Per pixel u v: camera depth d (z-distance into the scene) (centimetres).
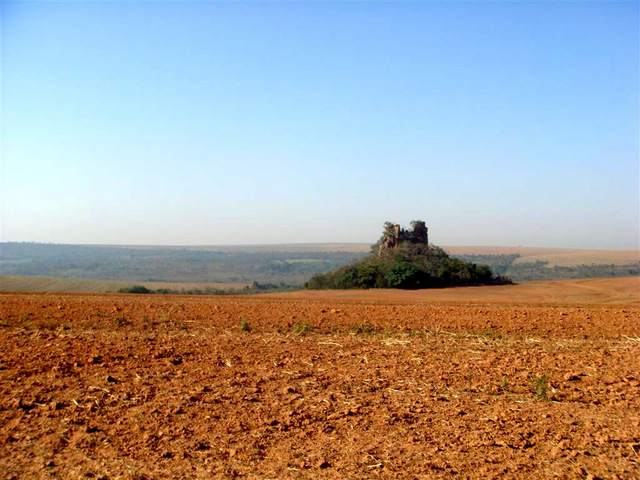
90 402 806
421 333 1481
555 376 1002
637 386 936
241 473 598
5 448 647
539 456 649
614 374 1015
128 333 1425
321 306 2047
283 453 650
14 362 1027
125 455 636
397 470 610
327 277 5141
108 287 9969
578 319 1725
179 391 868
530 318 1741
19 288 9238
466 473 604
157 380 934
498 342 1352
